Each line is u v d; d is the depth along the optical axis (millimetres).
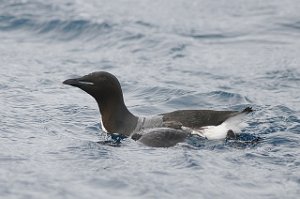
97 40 33156
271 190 17016
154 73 28812
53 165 18391
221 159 18984
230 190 17000
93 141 20828
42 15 35562
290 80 27812
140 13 36969
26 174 17656
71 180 17375
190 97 25703
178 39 33062
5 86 26578
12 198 16281
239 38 33469
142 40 32906
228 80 27922
